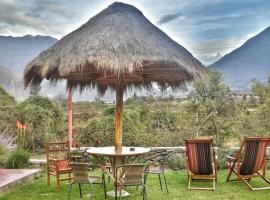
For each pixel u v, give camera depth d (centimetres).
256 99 1476
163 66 692
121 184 562
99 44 613
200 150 686
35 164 928
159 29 736
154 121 1248
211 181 773
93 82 853
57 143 734
